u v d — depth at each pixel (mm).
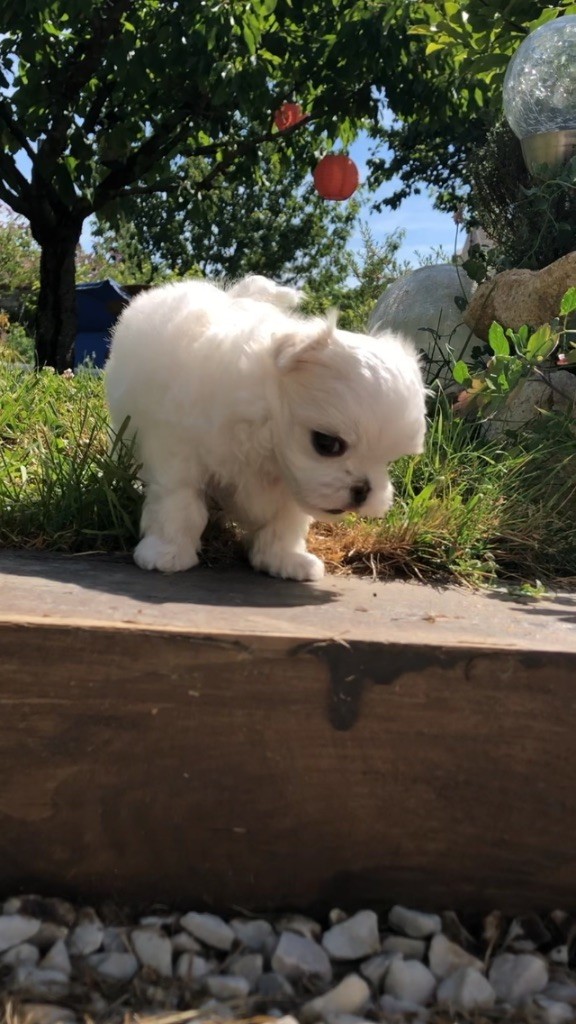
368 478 378
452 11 1045
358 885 318
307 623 329
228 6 1633
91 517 475
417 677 308
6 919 292
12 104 1819
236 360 392
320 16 1780
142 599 351
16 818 308
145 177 2043
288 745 309
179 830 312
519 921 317
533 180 807
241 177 2021
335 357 374
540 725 312
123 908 312
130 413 444
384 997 280
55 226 1934
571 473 590
